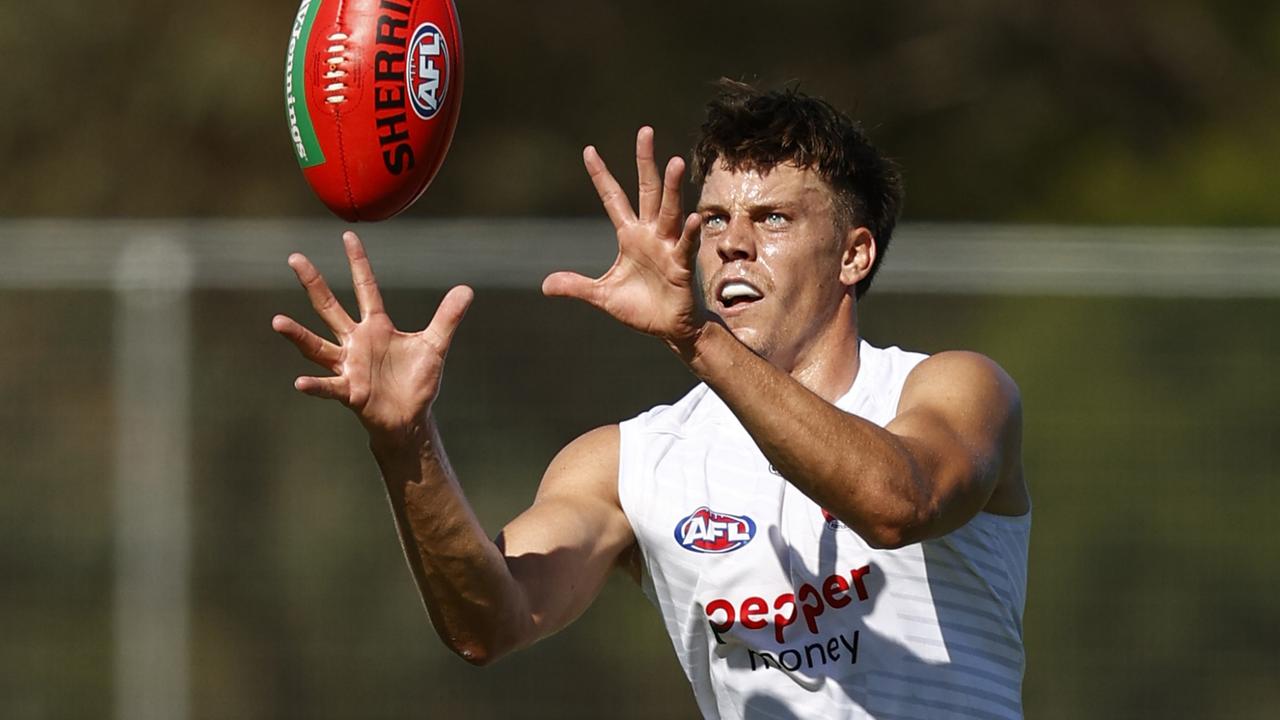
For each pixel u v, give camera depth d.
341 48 11.44
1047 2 47.28
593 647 26.70
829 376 12.42
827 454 9.84
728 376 9.86
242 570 26.42
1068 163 46.75
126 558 25.30
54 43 46.50
